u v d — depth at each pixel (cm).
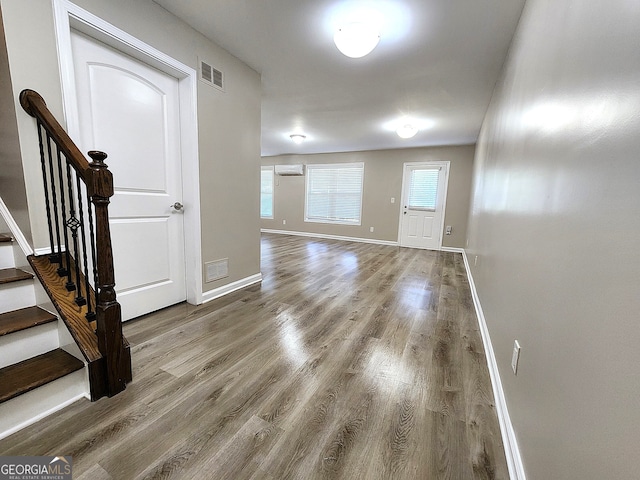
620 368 55
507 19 196
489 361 179
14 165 151
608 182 65
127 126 201
